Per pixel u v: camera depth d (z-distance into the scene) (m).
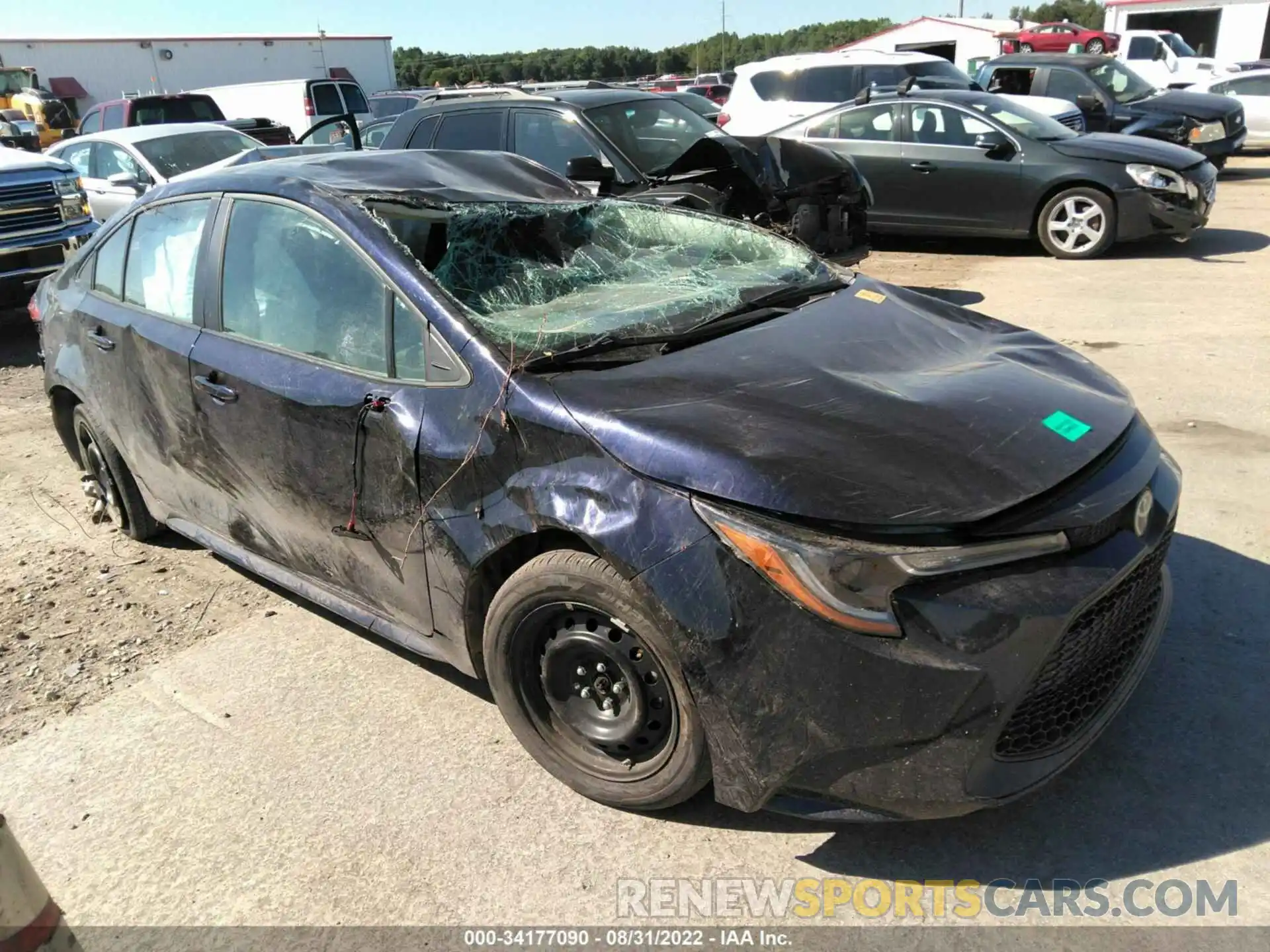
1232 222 10.99
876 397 2.58
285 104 17.72
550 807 2.71
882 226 10.31
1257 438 4.84
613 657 2.48
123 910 2.46
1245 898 2.28
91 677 3.46
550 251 3.37
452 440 2.64
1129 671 2.58
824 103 12.36
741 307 3.19
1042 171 9.36
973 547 2.16
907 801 2.18
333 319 3.03
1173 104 13.49
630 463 2.35
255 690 3.32
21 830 2.75
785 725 2.19
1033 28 27.03
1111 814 2.54
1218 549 3.81
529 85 8.95
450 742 3.00
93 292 4.16
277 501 3.27
